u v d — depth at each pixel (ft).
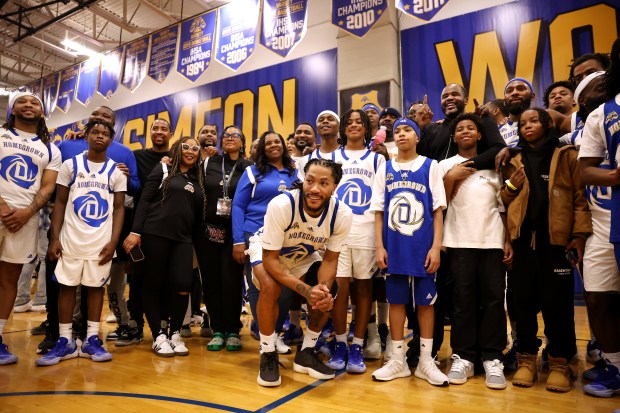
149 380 7.00
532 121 7.22
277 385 6.69
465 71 20.04
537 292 7.05
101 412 5.55
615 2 17.21
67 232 8.34
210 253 9.68
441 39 20.80
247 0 23.88
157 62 27.43
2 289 8.23
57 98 33.88
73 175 8.63
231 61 23.88
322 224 6.69
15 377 7.14
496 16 19.60
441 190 7.22
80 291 9.93
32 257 8.55
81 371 7.52
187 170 9.73
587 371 7.01
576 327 11.42
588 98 6.58
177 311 9.05
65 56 40.73
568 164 6.71
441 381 6.61
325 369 7.18
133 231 8.96
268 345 6.91
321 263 7.41
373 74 21.94
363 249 7.67
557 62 18.07
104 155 9.00
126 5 30.89
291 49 21.67
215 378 7.13
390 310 7.26
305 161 9.32
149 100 31.63
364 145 8.89
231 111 27.32
